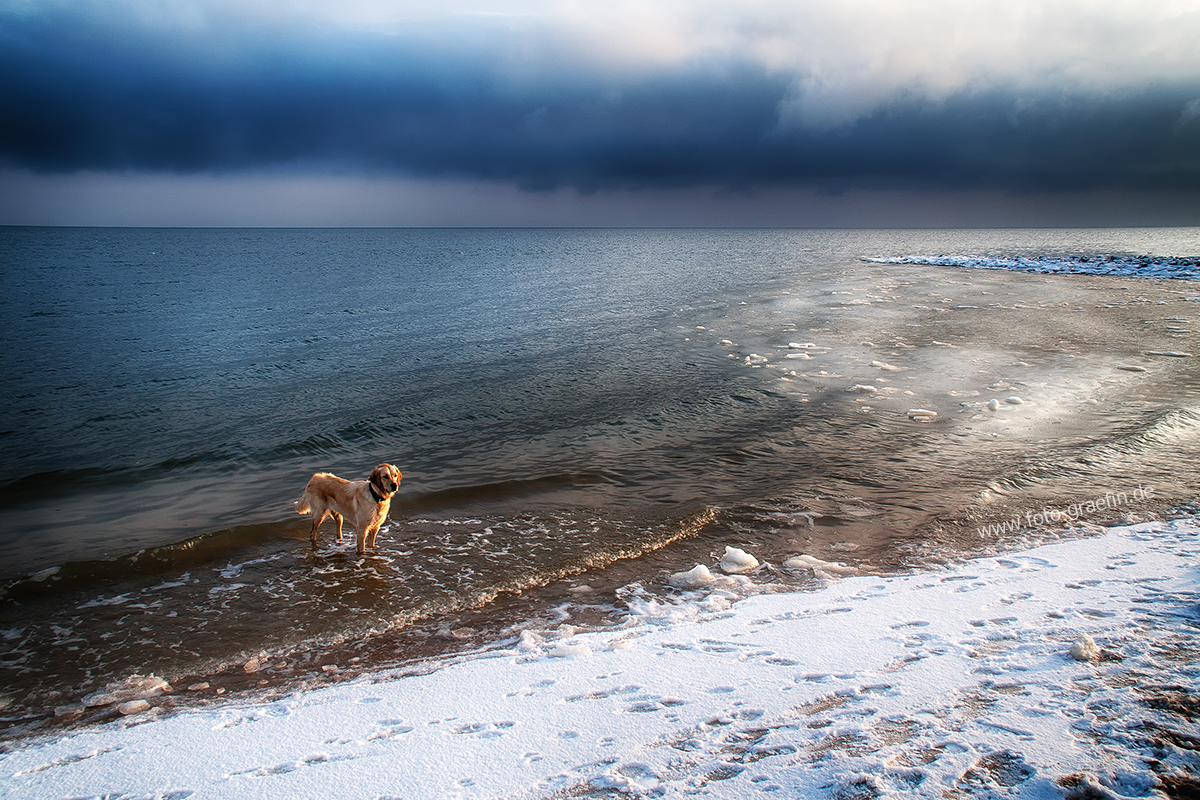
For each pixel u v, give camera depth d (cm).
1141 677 355
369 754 372
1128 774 264
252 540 806
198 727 444
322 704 463
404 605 654
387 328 2627
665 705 398
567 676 466
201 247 12412
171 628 618
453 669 506
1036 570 619
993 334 2134
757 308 2941
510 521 858
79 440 1223
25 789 374
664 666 466
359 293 4028
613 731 369
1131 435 1107
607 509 893
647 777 312
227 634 606
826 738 328
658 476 1014
